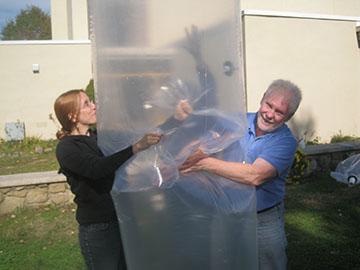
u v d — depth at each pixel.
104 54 1.68
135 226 1.77
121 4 1.63
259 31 8.91
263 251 2.37
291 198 5.59
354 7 13.35
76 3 13.42
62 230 4.73
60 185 5.46
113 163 1.71
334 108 9.73
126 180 1.76
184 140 1.70
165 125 1.67
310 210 5.14
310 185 6.14
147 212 1.75
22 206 5.35
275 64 9.11
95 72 1.73
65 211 5.30
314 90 9.51
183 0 1.63
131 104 1.67
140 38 1.64
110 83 1.69
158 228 1.75
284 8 12.78
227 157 1.81
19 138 11.70
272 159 2.14
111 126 1.72
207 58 1.67
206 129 1.71
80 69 12.23
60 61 12.09
